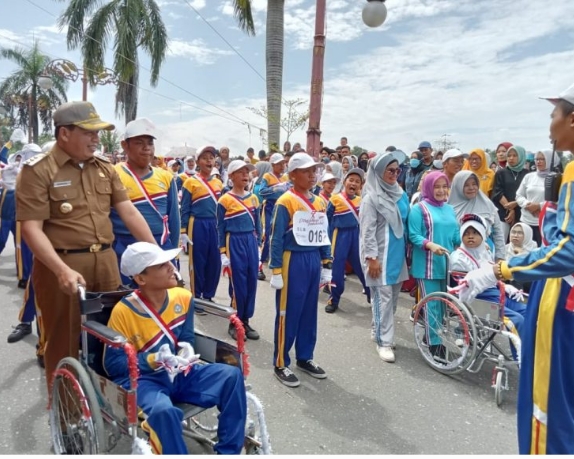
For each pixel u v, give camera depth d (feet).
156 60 64.23
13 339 15.72
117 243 13.19
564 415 7.96
